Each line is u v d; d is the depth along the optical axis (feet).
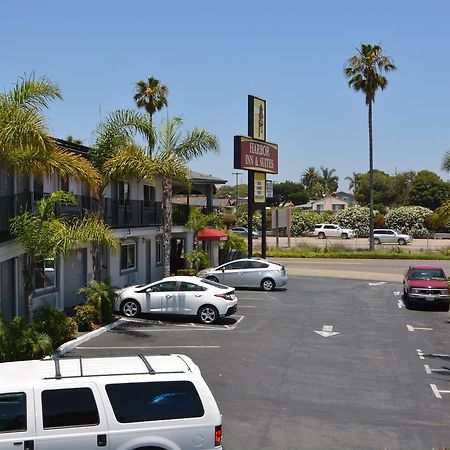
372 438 36.52
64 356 55.06
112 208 88.63
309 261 169.17
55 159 55.83
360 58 186.50
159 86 171.94
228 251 142.00
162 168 77.30
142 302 74.13
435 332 69.92
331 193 538.47
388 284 118.42
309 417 40.11
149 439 26.89
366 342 63.93
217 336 65.62
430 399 44.32
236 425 38.40
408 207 273.75
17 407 26.09
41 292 70.59
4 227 57.11
